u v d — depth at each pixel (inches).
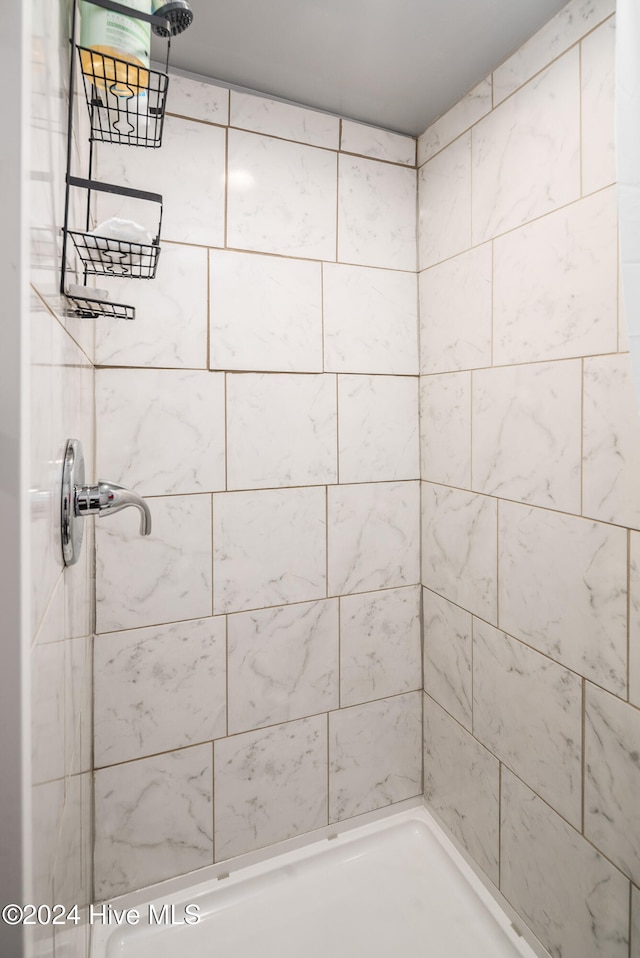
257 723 57.6
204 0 42.2
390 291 62.0
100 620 50.4
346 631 61.7
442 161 58.5
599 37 39.8
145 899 53.4
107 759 51.3
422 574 65.4
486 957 49.4
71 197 30.2
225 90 52.9
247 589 56.5
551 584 46.2
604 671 41.4
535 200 46.2
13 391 14.7
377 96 55.3
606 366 40.3
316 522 59.4
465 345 55.9
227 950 50.2
